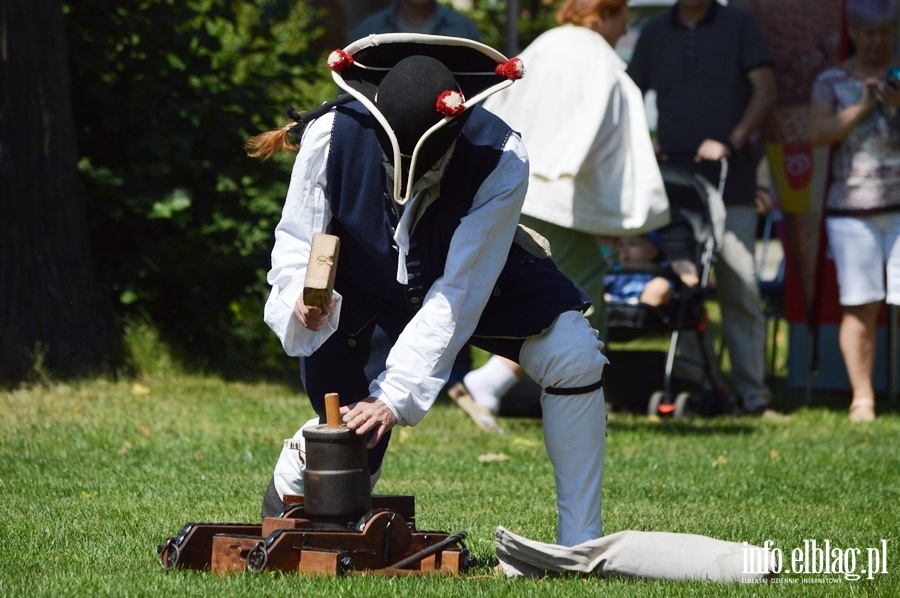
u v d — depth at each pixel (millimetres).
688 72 29672
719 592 11922
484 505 17578
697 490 19219
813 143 28219
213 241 31453
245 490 18344
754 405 30078
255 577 11812
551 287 12922
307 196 12273
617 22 24250
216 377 30812
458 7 63125
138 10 30625
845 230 28266
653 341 41719
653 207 23531
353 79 11977
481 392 25672
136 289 30250
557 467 13031
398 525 12539
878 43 27547
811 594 12078
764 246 35156
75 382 28125
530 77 23500
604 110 22844
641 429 26359
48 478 18922
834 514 17344
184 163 29906
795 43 32094
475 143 12172
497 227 12172
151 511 16422
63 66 28562
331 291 11836
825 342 34250
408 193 11273
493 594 11609
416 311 12711
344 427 12227
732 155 29531
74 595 11375
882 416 29641
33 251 28312
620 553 12570
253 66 35188
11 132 28047
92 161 30938
